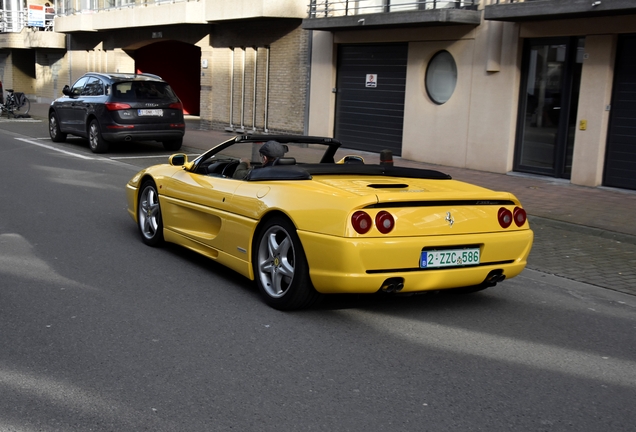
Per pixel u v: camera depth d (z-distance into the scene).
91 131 16.25
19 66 38.84
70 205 9.51
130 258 6.76
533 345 4.85
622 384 4.20
